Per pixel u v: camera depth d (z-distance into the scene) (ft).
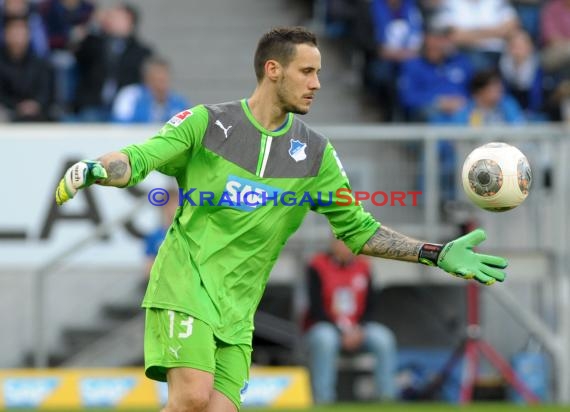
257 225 69.26
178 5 202.28
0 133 143.84
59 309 145.38
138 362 147.43
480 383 145.79
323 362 138.41
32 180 144.05
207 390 66.54
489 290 149.69
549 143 148.25
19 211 143.84
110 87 169.68
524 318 149.28
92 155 144.97
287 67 68.74
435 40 171.63
